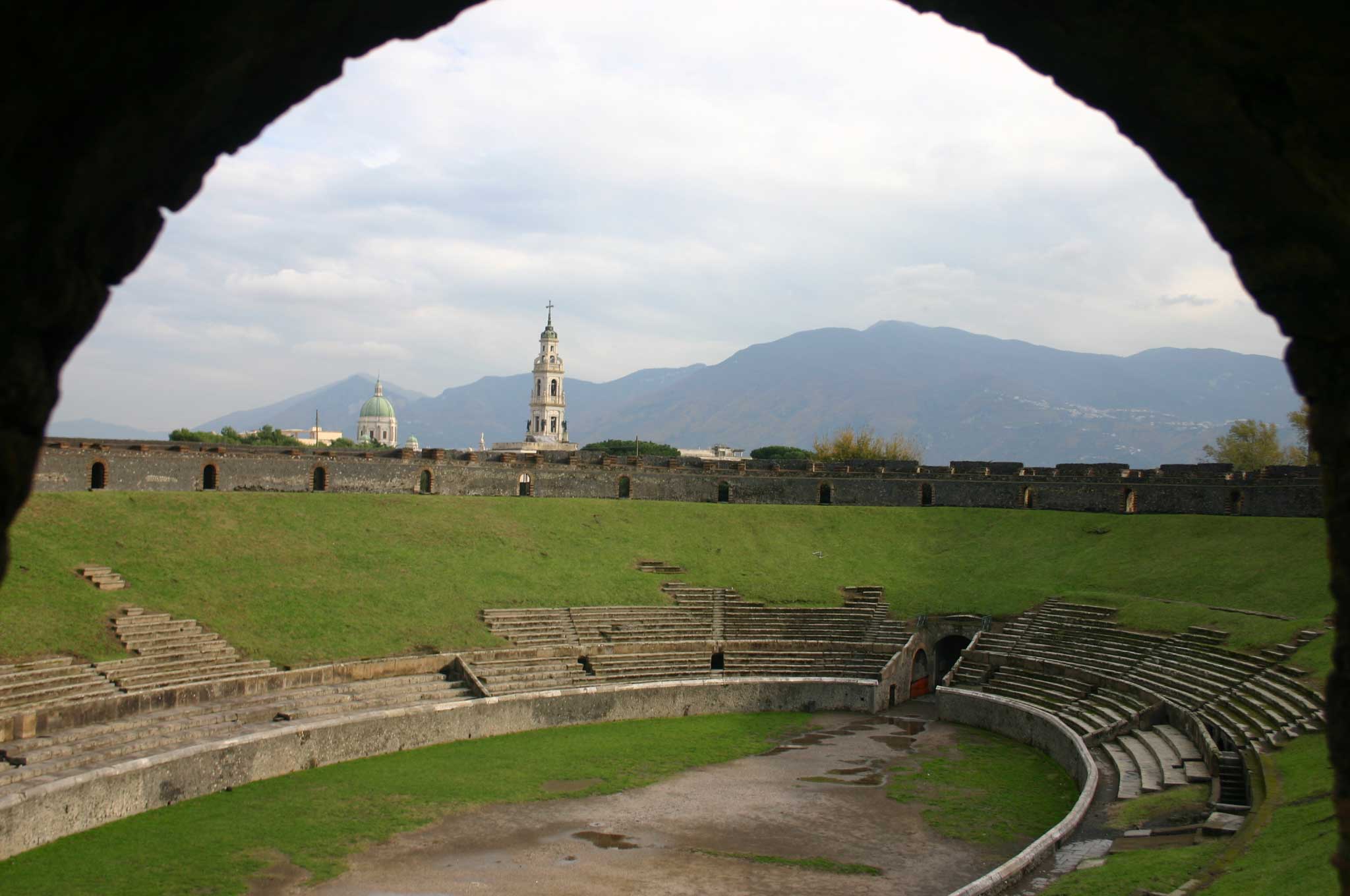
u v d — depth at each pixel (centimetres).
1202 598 6644
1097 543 8169
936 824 4022
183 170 1146
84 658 4641
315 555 6519
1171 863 3000
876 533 8962
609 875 3403
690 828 3928
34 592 5000
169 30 917
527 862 3503
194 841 3541
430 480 8831
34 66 866
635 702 5919
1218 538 7650
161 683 4672
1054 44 1251
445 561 7000
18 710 3994
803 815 4128
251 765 4259
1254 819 3200
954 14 1288
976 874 3456
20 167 916
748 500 10156
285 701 4869
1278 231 1261
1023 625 6956
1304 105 1095
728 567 8050
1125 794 4031
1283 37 1036
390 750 4872
